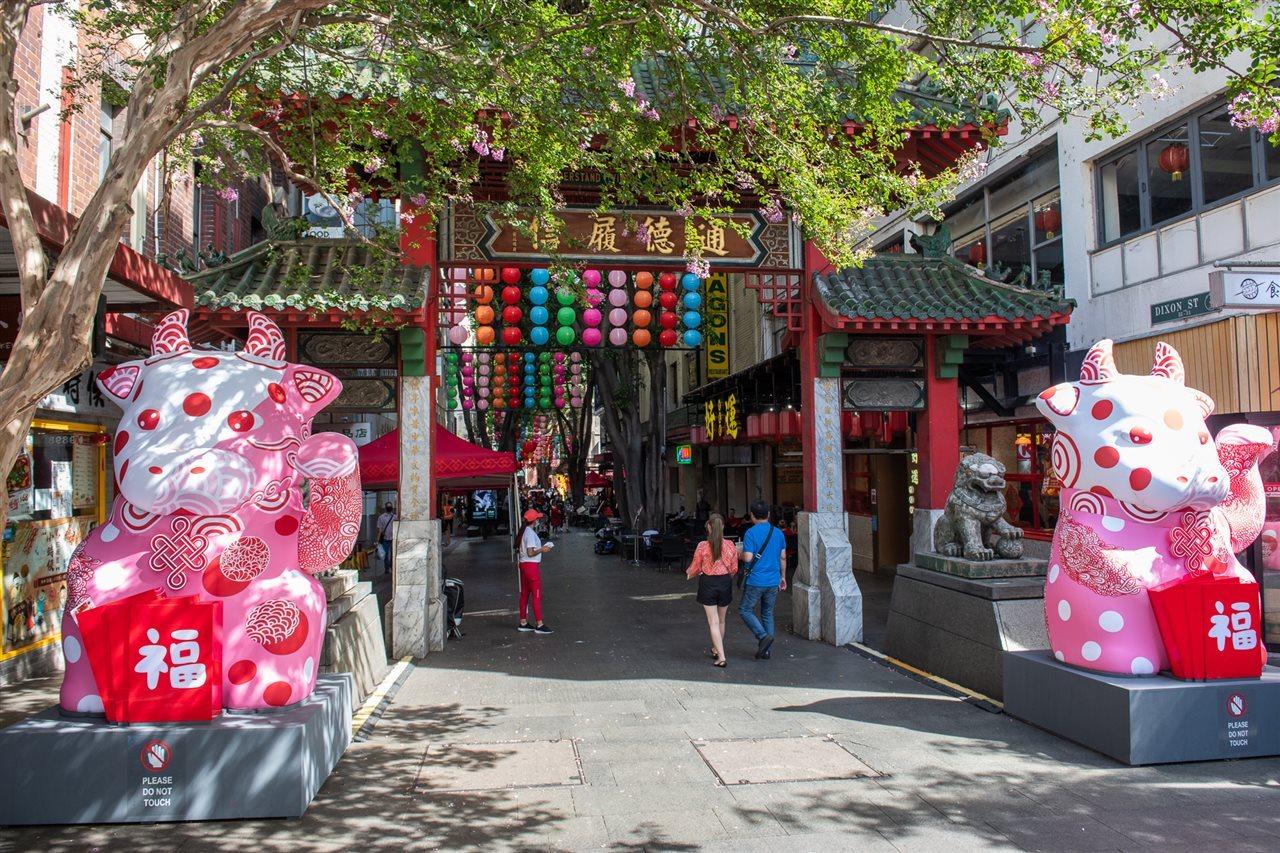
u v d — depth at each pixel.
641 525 20.98
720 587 8.09
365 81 7.97
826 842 4.03
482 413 27.59
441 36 6.50
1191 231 9.47
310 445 5.15
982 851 3.91
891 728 5.88
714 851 3.95
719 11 6.15
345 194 8.08
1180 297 9.55
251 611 4.73
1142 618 5.34
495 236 9.12
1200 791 4.62
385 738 5.74
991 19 6.36
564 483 50.44
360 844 4.04
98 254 4.01
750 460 20.70
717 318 20.75
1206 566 5.36
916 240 10.04
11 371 3.90
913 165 8.20
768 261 9.61
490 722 6.13
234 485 4.68
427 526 8.80
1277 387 8.34
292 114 7.57
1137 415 5.31
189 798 4.30
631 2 6.23
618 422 21.58
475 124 7.64
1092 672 5.48
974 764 5.10
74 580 4.63
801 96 7.06
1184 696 5.05
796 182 6.67
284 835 4.14
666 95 8.03
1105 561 5.38
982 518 7.30
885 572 15.20
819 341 9.45
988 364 12.42
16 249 4.18
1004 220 13.25
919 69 7.14
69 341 3.93
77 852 3.93
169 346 4.99
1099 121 6.12
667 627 10.29
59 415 8.22
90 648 4.39
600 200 8.92
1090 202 11.05
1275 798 4.52
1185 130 9.66
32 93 7.95
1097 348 5.58
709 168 8.29
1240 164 8.92
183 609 4.42
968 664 6.92
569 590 14.08
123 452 4.69
